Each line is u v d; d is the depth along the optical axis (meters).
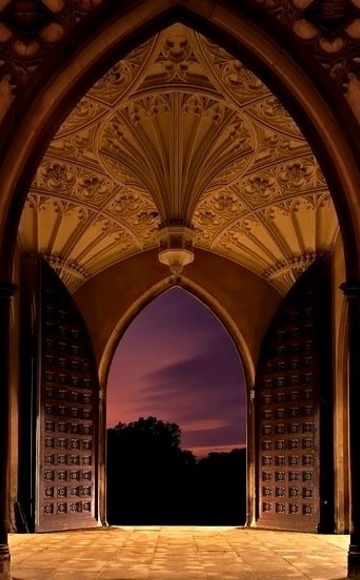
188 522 27.95
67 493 14.94
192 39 10.20
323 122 8.19
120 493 28.06
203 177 12.67
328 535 13.52
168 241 12.75
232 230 15.62
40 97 8.07
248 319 16.62
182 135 12.19
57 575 8.20
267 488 15.40
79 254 15.79
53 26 8.02
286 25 8.05
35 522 14.01
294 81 8.16
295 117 8.39
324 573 8.38
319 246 14.94
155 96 11.47
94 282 16.77
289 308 15.44
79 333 15.74
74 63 8.09
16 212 8.20
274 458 15.34
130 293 16.73
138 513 28.03
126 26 8.16
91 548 11.06
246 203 14.52
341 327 13.85
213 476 27.88
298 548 11.12
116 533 13.95
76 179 13.67
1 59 8.00
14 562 9.35
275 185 13.84
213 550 10.80
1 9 7.93
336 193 8.36
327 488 14.20
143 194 14.27
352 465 8.06
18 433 14.31
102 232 15.48
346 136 8.18
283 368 15.40
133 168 12.80
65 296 15.46
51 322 15.04
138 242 16.28
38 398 14.44
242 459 27.55
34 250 14.97
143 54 10.41
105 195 14.27
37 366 14.53
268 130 12.12
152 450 27.98
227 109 11.75
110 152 12.75
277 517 15.01
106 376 16.59
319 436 14.33
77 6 8.02
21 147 8.10
